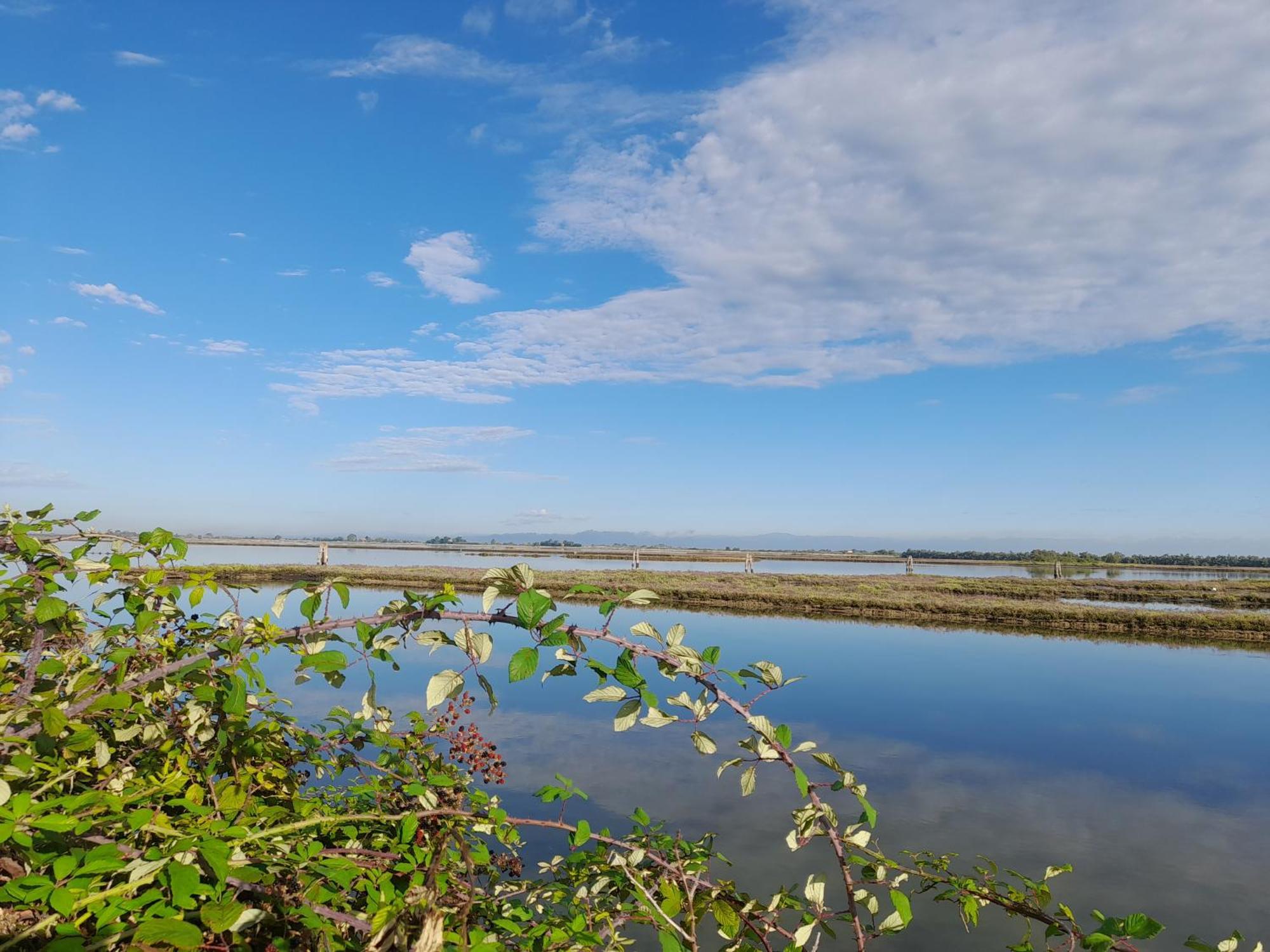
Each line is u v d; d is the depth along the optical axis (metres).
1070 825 5.89
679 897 1.72
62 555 1.74
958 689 11.01
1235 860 5.25
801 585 29.69
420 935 1.16
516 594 1.67
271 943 1.21
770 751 1.71
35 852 1.17
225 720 1.80
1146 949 3.99
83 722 1.62
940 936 3.91
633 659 1.59
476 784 2.60
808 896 1.91
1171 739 8.52
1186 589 29.59
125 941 1.07
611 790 5.89
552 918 1.66
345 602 1.80
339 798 2.13
